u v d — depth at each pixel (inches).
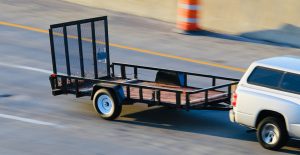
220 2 2512.3
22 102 1695.4
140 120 1571.1
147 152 1346.0
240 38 2459.4
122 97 1540.4
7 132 1460.4
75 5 2827.3
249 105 1380.4
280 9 2397.9
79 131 1477.6
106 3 2785.4
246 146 1398.9
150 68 1696.6
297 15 2362.2
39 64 2049.7
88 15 2669.8
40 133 1459.2
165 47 2301.9
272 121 1355.8
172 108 1540.4
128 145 1386.6
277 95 1348.4
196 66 2094.0
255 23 2454.5
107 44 1721.2
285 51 2308.1
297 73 1343.5
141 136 1450.5
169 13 2645.2
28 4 2810.0
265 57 2228.1
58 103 1697.8
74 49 1651.1
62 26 1617.9
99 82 1574.8
